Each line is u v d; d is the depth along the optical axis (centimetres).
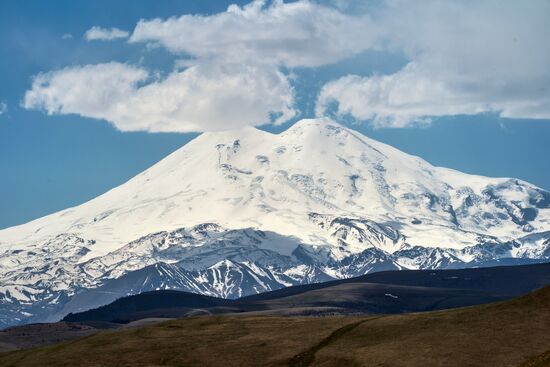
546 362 17100
